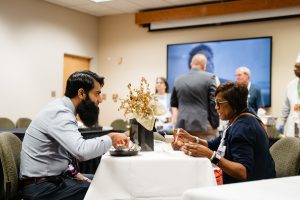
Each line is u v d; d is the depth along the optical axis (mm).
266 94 5676
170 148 2160
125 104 2115
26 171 1889
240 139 1773
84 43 7023
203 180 1711
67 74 6734
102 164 1732
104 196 1700
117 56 7152
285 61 5551
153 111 2045
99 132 3488
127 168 1703
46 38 6211
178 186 1710
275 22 5633
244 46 5852
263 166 1794
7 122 4855
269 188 1025
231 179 1861
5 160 1861
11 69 5621
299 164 1990
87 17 7086
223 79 6023
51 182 1859
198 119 3729
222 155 1881
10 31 5594
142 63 6875
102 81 2051
